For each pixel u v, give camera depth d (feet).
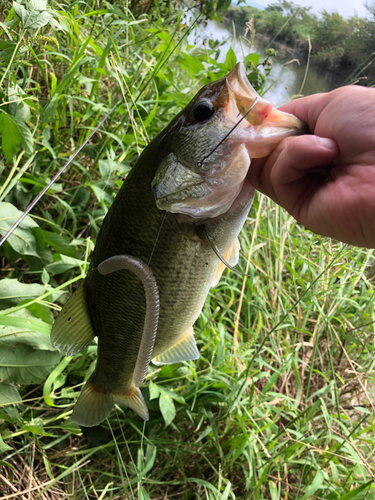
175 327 0.96
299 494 1.38
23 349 1.09
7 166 1.42
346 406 1.71
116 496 1.22
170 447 1.39
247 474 1.31
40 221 1.46
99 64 1.41
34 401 1.27
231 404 1.36
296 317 1.83
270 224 1.96
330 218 0.73
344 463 1.50
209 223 0.86
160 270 0.87
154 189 0.82
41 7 1.22
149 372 1.37
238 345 1.58
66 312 0.96
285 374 1.71
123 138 1.53
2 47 1.28
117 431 1.37
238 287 1.89
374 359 1.67
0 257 1.40
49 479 1.20
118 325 0.97
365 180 0.67
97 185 1.47
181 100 1.67
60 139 1.60
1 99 1.22
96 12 1.49
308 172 0.77
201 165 0.79
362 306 2.02
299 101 0.82
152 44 2.12
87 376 1.29
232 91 0.78
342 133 0.69
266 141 0.78
